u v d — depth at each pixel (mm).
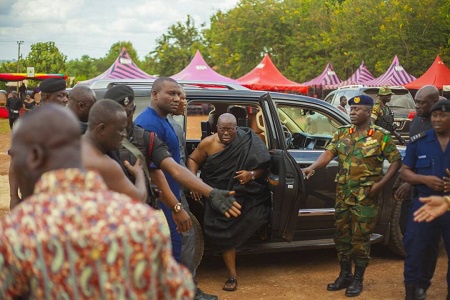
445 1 36125
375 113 9578
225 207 4004
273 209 5434
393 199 6309
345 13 42375
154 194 3840
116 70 22188
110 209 1812
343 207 5414
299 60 45344
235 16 48438
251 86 25750
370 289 5617
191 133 7320
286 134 6586
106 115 3094
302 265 6477
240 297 5426
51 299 1823
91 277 1776
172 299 1949
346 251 5559
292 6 48438
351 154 5332
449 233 4758
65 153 1937
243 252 5758
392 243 6418
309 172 5465
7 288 1874
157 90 4625
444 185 4684
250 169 5410
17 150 1959
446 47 36688
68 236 1769
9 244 1815
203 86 6723
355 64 40031
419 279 4918
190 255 4848
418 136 4852
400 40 37031
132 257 1798
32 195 1926
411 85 26047
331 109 6332
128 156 3723
